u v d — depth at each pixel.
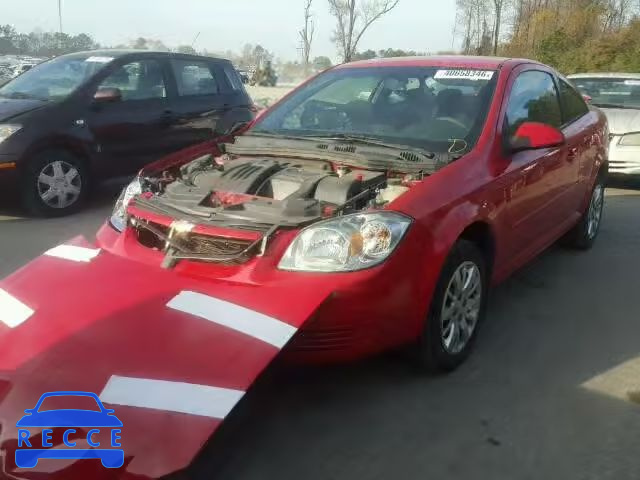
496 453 2.89
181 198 3.40
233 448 2.88
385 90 4.47
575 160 5.05
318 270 2.91
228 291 2.88
